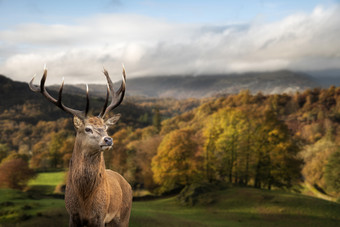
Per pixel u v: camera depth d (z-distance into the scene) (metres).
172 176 44.53
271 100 135.62
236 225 25.92
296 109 127.00
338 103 116.12
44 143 99.50
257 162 42.78
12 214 24.23
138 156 58.97
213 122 46.84
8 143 115.12
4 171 53.72
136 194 50.75
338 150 50.47
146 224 23.00
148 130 113.31
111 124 5.93
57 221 22.22
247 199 34.28
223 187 40.38
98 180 5.29
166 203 38.94
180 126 123.88
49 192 52.62
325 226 25.47
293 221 27.14
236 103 141.75
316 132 94.38
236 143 44.34
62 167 79.94
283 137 41.06
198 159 45.28
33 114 152.88
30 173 55.31
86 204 5.21
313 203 30.98
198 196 37.31
